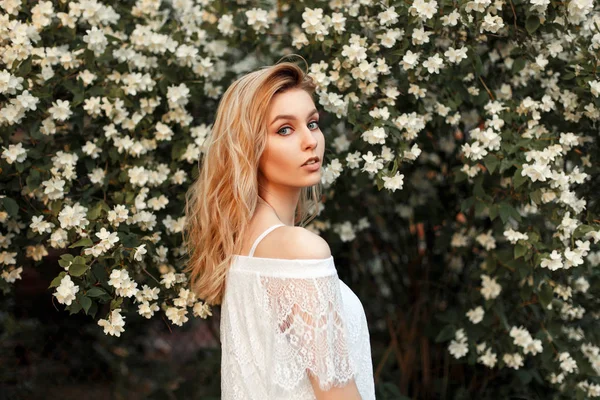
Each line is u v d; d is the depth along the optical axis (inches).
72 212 85.4
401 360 132.6
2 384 129.2
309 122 68.4
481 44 102.3
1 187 90.4
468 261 120.8
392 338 132.8
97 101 92.1
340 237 114.9
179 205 100.7
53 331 135.0
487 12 91.2
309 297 58.0
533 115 93.3
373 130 88.2
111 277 81.4
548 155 87.0
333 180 93.7
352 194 115.3
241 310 64.6
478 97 97.3
